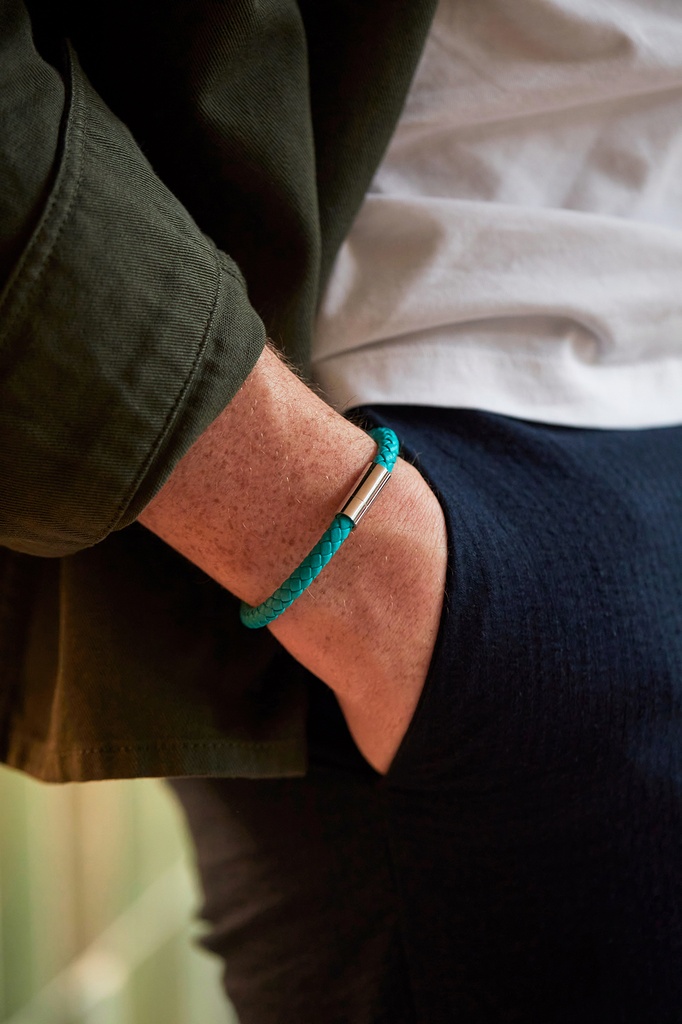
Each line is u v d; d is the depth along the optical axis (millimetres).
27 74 421
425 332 629
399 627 530
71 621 602
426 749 562
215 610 616
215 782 705
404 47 573
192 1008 1893
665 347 693
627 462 630
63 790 1524
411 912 629
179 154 548
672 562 601
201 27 503
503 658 534
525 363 641
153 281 437
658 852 582
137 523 619
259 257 579
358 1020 661
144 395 441
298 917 684
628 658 560
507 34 613
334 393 629
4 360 418
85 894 1610
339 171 596
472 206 624
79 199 418
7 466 442
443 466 587
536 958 601
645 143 664
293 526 510
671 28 619
